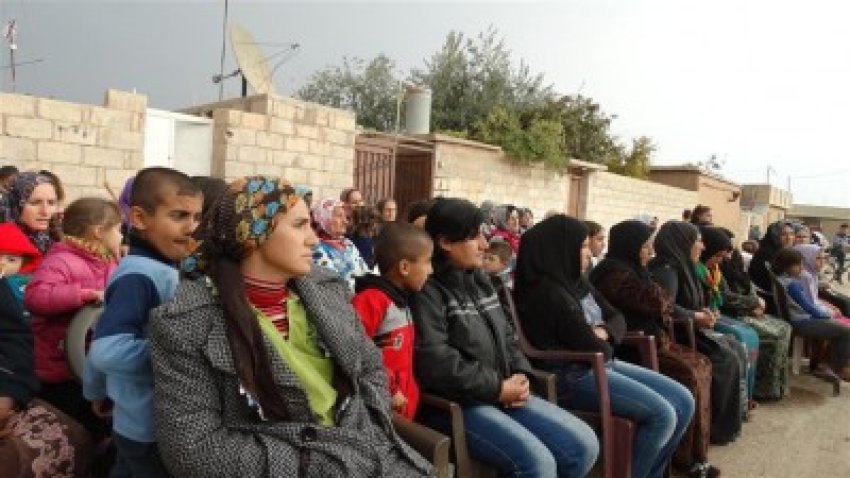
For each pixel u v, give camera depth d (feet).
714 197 71.51
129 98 21.56
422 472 6.73
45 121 19.77
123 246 10.02
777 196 97.96
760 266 23.22
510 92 59.41
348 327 6.59
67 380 8.40
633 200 52.34
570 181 44.62
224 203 6.09
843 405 19.97
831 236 148.77
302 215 6.18
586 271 16.03
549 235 12.48
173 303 5.74
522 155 37.86
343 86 63.77
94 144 20.86
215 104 28.96
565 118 58.23
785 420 18.17
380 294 9.05
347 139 27.94
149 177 6.91
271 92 34.42
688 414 12.23
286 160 25.91
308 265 6.23
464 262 10.19
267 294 6.20
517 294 12.89
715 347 15.72
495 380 9.68
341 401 6.40
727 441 15.87
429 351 9.43
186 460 5.48
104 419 8.38
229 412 5.74
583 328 11.90
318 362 6.40
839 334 20.70
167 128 23.31
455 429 9.02
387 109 61.67
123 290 6.47
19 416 7.38
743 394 17.16
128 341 6.16
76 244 8.66
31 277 8.83
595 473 11.68
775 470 14.33
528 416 9.99
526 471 8.88
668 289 15.84
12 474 6.80
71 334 7.91
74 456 7.42
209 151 24.44
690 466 13.52
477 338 9.96
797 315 21.70
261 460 5.61
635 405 11.52
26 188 10.67
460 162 35.09
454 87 58.59
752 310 20.35
